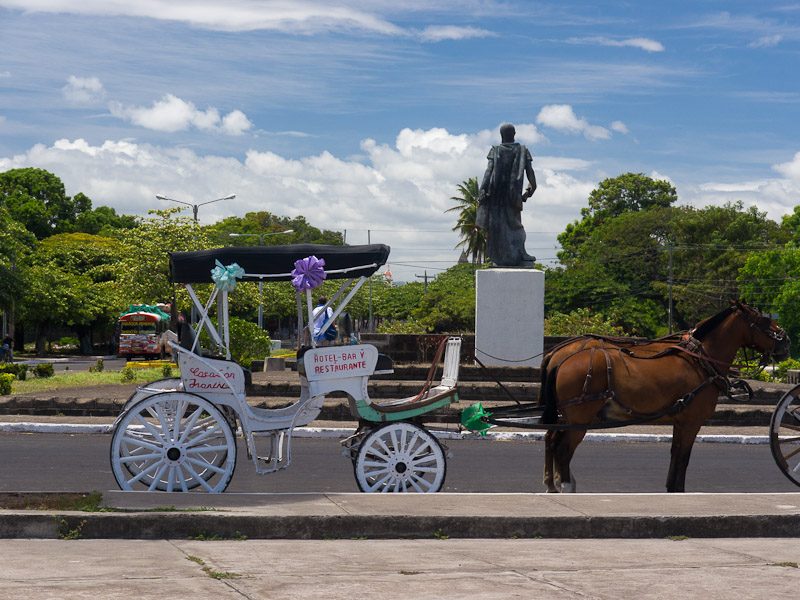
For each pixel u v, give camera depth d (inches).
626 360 395.2
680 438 402.0
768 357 411.2
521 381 814.5
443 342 422.0
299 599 225.3
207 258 395.2
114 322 2815.0
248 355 1220.5
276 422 385.4
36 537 299.9
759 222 3090.6
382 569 262.1
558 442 399.2
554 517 317.7
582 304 2984.7
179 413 370.9
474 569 263.6
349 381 386.3
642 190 3491.6
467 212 3415.4
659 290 2930.6
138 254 2148.1
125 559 268.1
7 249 2181.3
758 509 333.1
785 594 237.6
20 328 2795.3
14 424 619.8
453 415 567.2
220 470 372.5
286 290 3454.7
